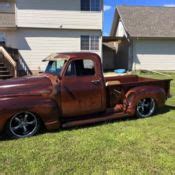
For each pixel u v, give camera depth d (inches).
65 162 225.6
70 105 307.3
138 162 224.5
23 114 284.0
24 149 252.8
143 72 1088.8
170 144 261.3
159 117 352.5
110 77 385.1
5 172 211.2
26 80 299.3
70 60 308.8
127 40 1187.3
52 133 294.8
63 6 990.4
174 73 1098.1
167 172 208.8
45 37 994.7
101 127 313.1
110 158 231.8
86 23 1005.8
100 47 1021.2
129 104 341.4
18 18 973.8
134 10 1316.4
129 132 294.2
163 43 1171.9
